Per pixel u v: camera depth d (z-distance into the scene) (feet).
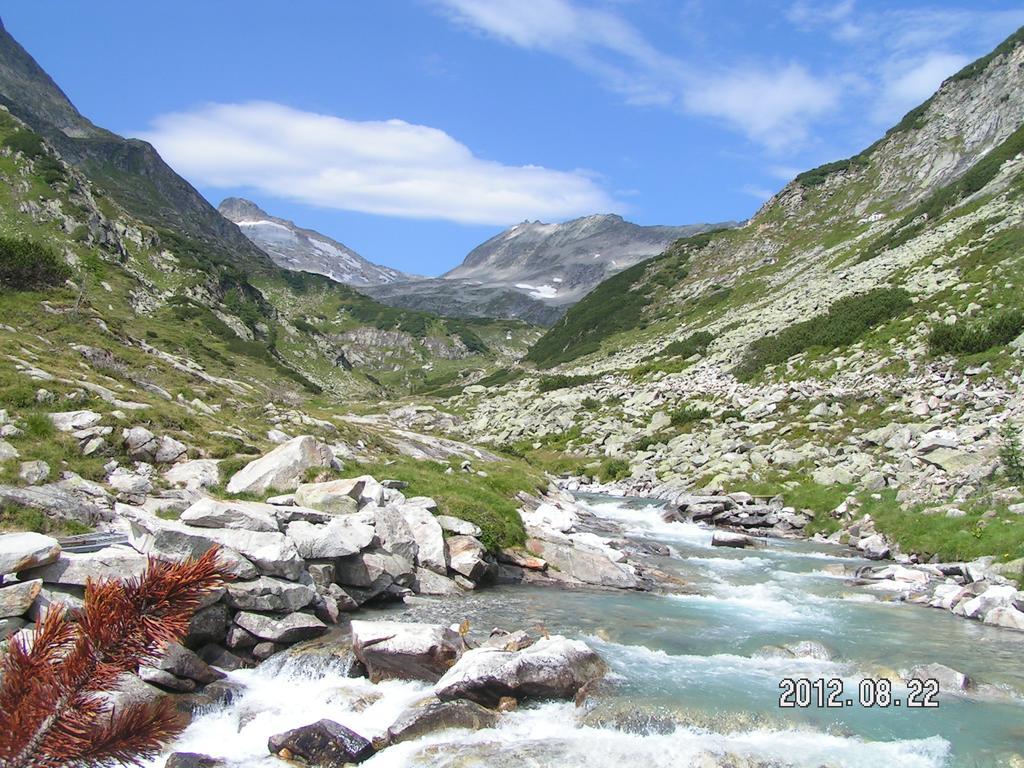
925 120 403.34
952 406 135.03
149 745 16.58
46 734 14.99
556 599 72.33
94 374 112.06
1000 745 39.63
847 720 42.45
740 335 251.39
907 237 267.59
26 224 377.71
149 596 16.47
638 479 165.07
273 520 62.13
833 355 189.06
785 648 55.77
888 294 203.62
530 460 202.39
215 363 328.29
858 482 121.19
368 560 67.05
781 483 132.26
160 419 94.79
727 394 196.54
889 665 52.37
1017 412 119.75
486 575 79.92
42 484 68.49
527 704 43.78
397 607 66.23
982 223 220.23
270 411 140.26
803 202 422.41
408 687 46.65
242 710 43.09
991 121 352.08
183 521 59.21
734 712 42.80
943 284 195.11
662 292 409.69
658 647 56.03
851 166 428.15
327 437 137.08
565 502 135.44
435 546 76.43
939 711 44.14
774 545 107.14
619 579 80.69
